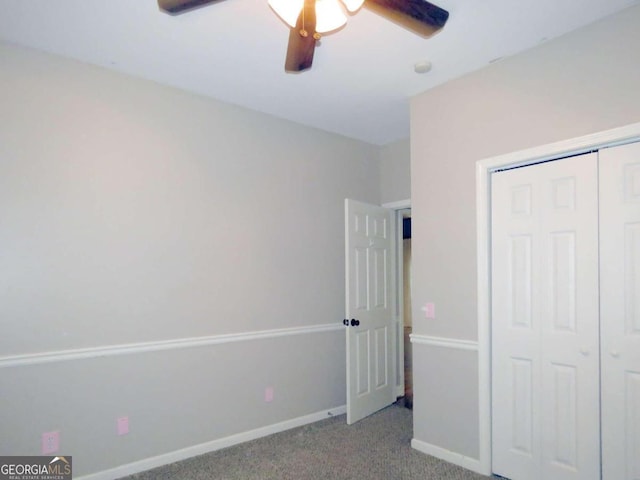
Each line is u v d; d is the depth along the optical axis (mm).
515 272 2609
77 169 2602
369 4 1746
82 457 2537
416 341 3092
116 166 2748
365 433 3371
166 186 2955
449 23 2260
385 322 4098
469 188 2811
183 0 1665
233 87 3041
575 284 2350
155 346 2838
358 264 3768
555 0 2078
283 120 3643
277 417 3436
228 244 3240
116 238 2727
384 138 4184
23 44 2441
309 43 1986
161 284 2896
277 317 3496
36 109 2479
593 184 2301
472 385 2748
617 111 2180
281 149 3611
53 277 2494
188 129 3082
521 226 2592
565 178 2416
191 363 3000
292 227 3646
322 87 3047
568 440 2346
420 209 3111
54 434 2455
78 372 2551
